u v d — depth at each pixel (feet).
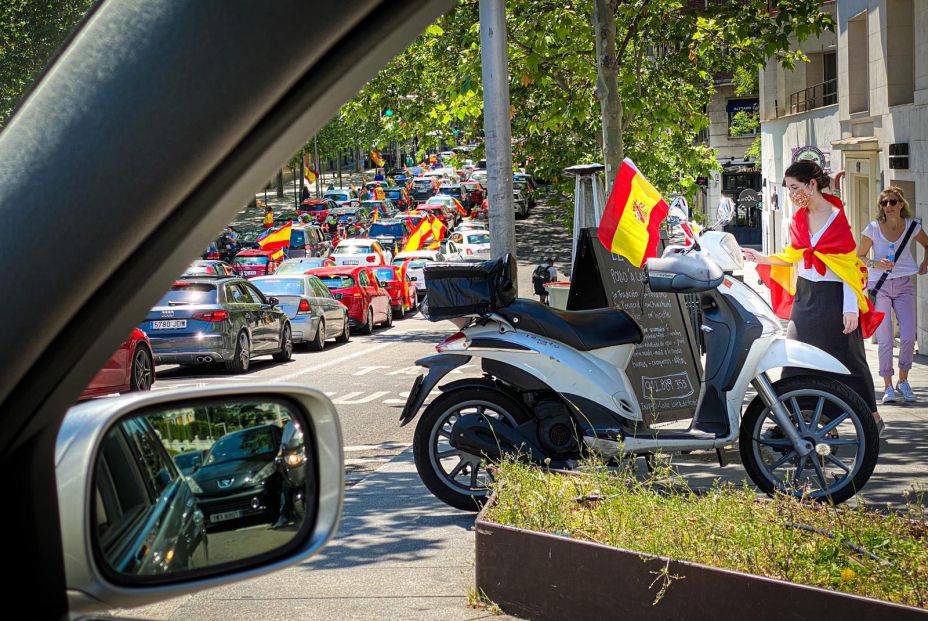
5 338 3.97
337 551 19.99
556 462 21.79
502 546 16.26
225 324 64.44
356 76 4.06
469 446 21.75
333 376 61.41
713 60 83.25
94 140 3.89
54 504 4.36
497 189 41.70
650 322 28.30
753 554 14.92
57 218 3.92
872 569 14.43
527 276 159.63
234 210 4.27
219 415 5.60
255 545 5.62
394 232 189.67
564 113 88.07
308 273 99.81
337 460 5.91
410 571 18.54
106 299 4.12
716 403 22.04
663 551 15.15
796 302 25.08
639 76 77.20
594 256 28.55
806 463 22.16
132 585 4.91
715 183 175.32
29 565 4.33
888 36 67.26
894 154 66.33
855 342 24.53
